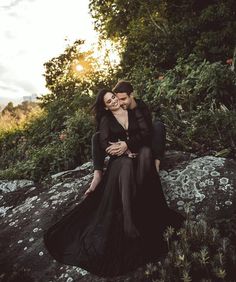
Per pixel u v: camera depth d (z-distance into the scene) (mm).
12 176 5617
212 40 7418
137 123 3172
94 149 3221
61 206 3643
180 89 5766
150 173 2902
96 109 3246
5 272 3078
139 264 2686
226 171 3410
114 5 10172
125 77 9039
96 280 2715
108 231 2814
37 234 3379
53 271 2926
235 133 4281
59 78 11367
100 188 3057
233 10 7941
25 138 8805
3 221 3793
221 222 2914
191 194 3246
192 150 4371
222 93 5184
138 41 9297
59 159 5418
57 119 8086
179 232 2658
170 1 9562
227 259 2457
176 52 8070
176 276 2447
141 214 2857
